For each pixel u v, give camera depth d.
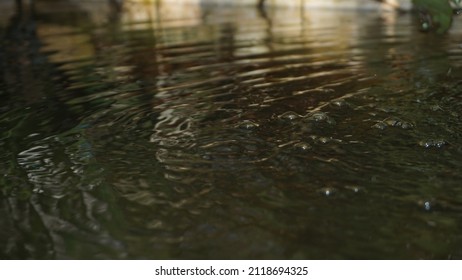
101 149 1.22
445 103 1.49
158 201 0.97
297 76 1.84
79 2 4.47
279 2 3.89
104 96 1.66
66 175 1.09
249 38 2.66
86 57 2.29
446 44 2.28
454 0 1.61
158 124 1.38
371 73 1.84
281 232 0.87
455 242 0.83
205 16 3.58
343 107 1.48
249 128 1.33
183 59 2.19
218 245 0.84
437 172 1.07
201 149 1.21
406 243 0.84
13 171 1.11
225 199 0.98
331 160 1.14
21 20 3.47
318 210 0.94
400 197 0.97
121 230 0.88
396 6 3.39
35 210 0.95
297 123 1.36
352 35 2.61
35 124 1.41
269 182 1.04
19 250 0.84
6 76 1.98
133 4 4.28
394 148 1.19
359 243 0.84
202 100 1.58
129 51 2.40
